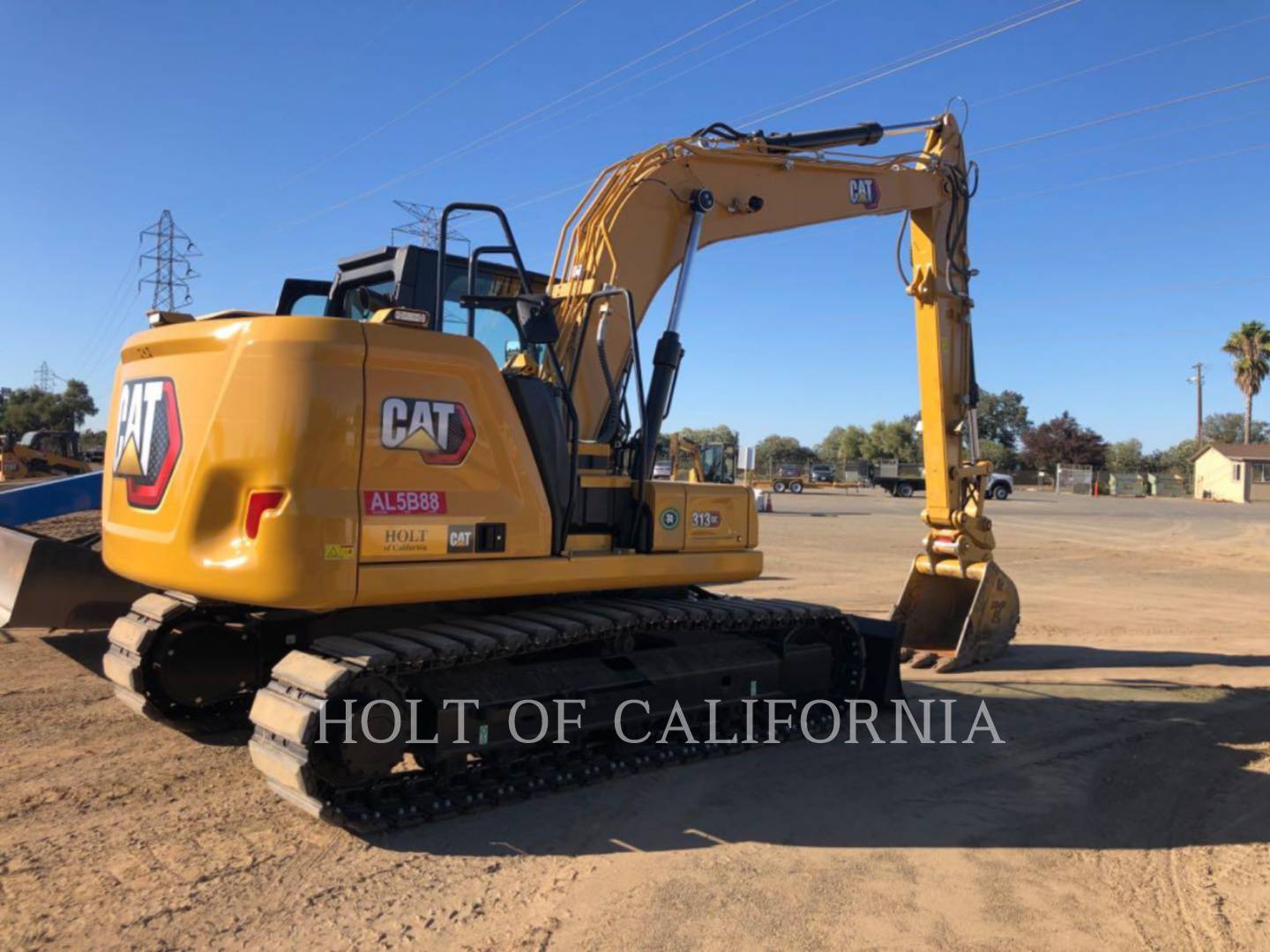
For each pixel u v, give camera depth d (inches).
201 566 171.6
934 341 347.3
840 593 537.3
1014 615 363.3
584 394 231.8
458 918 146.1
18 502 324.5
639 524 222.5
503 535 190.7
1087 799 211.2
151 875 156.6
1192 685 325.4
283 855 166.1
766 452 3385.8
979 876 168.9
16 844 167.2
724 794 205.5
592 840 178.2
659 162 253.9
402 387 177.6
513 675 200.2
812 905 154.9
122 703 255.4
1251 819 201.6
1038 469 3228.3
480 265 239.0
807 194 298.7
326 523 166.1
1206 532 1120.8
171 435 184.1
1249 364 2699.3
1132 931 150.7
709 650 239.6
